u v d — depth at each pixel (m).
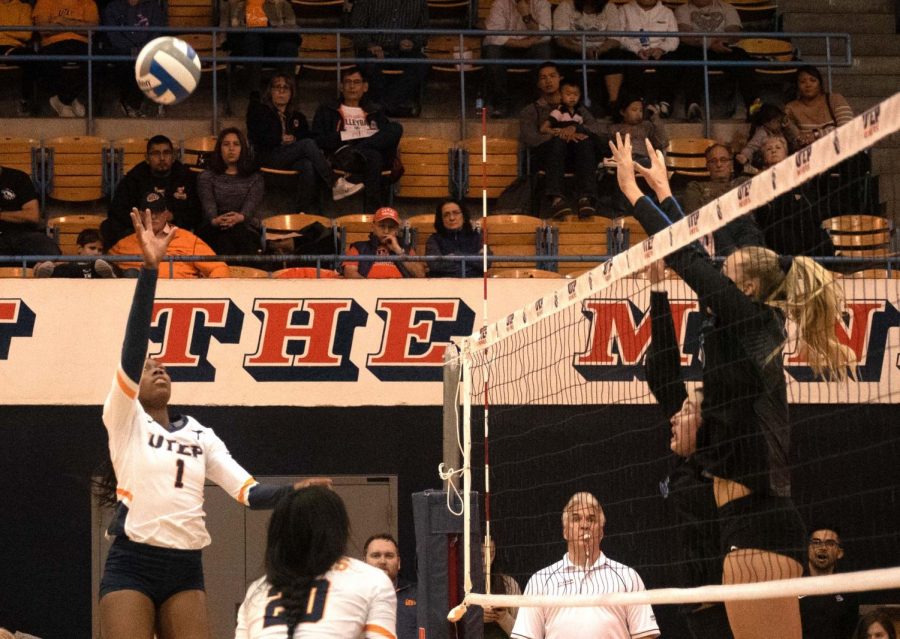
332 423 16.48
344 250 19.16
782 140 20.05
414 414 16.56
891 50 24.28
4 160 20.55
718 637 8.23
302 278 16.47
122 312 16.12
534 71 22.70
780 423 7.03
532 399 14.85
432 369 16.28
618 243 19.55
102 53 22.05
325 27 23.94
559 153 20.09
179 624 8.05
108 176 20.61
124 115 22.23
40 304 16.09
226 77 22.94
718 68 22.91
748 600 7.02
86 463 16.17
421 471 16.52
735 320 7.02
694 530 7.95
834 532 13.51
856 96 23.91
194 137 21.17
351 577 6.62
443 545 10.52
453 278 16.41
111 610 7.86
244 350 16.20
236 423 16.34
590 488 16.08
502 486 15.96
